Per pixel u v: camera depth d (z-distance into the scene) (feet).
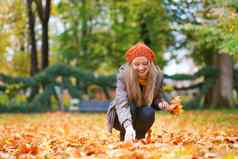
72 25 113.29
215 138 27.20
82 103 90.99
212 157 18.78
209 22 53.21
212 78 91.09
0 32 103.19
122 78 24.04
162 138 30.01
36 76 90.07
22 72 119.14
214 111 78.89
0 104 87.92
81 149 22.65
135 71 23.57
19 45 116.98
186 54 95.61
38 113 86.99
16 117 73.26
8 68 117.60
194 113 73.20
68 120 64.54
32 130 45.91
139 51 23.38
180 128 45.09
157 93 24.70
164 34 91.71
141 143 22.81
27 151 22.77
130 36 99.76
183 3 84.84
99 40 108.06
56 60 130.72
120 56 106.73
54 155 21.76
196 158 18.37
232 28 45.83
